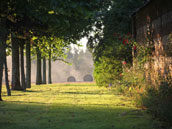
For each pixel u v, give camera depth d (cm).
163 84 842
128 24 2189
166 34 1036
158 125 711
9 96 1706
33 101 1355
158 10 1141
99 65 2155
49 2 653
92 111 979
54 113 939
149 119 803
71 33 2061
